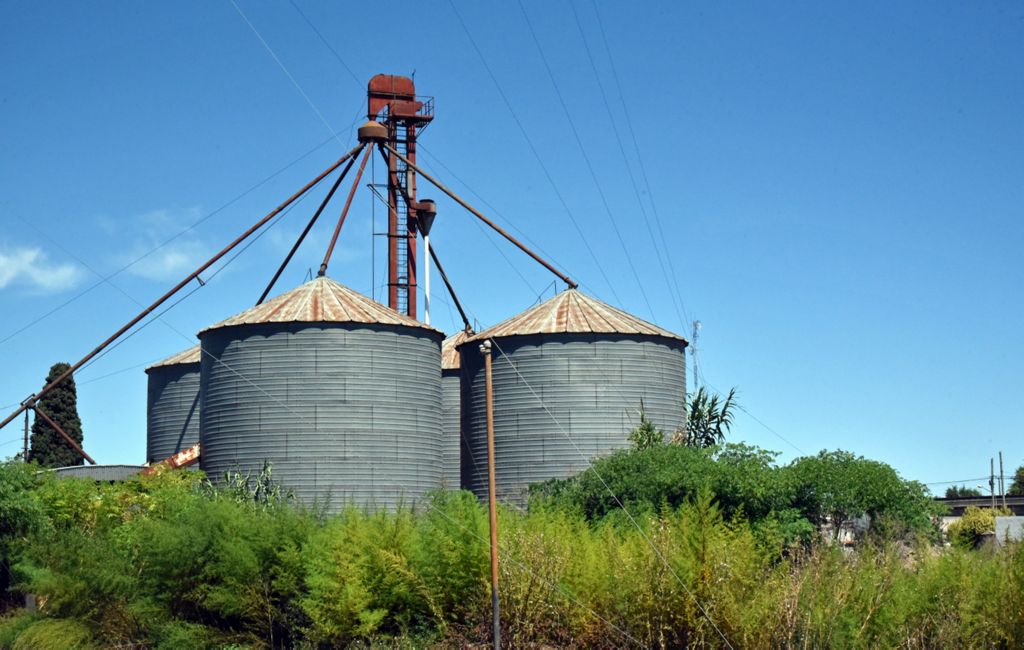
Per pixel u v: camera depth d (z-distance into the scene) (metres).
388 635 32.72
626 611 29.08
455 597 32.22
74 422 82.19
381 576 33.25
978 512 53.88
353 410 51.47
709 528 28.97
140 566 37.00
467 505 33.06
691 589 28.09
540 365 55.66
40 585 36.16
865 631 28.19
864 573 29.19
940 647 27.91
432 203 67.12
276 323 51.78
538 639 30.95
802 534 38.38
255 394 51.59
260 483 49.72
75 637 35.22
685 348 59.31
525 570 31.20
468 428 58.00
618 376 55.69
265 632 34.78
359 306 53.62
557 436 54.84
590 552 31.47
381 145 64.00
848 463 41.38
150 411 66.69
